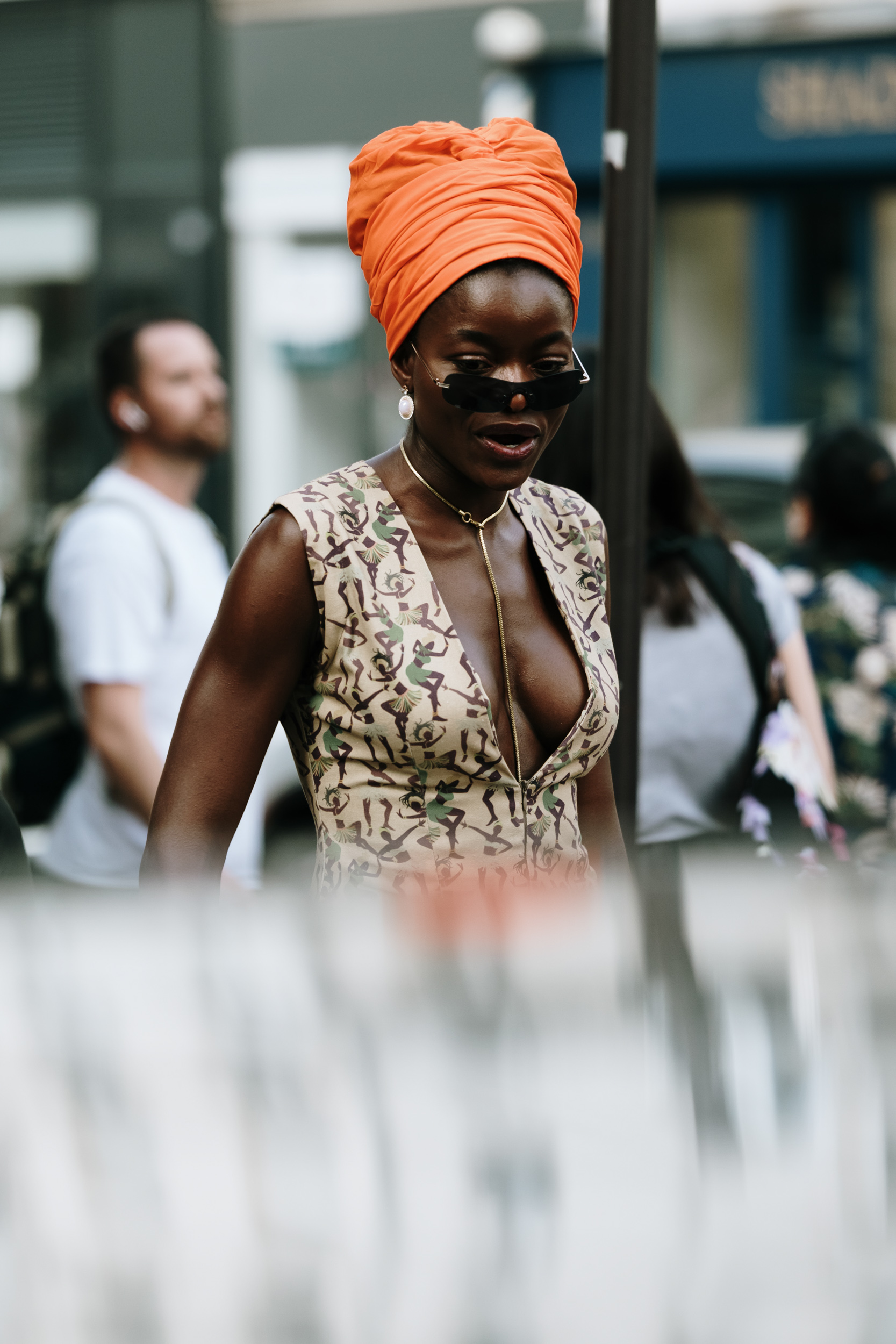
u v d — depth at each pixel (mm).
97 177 13688
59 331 13781
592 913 676
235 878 4215
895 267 16391
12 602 4988
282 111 13875
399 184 2500
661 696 3895
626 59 3000
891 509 5477
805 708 4516
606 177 3062
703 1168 605
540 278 2447
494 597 2611
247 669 2525
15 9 13594
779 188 16312
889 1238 593
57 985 651
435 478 2598
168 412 5285
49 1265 591
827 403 17000
